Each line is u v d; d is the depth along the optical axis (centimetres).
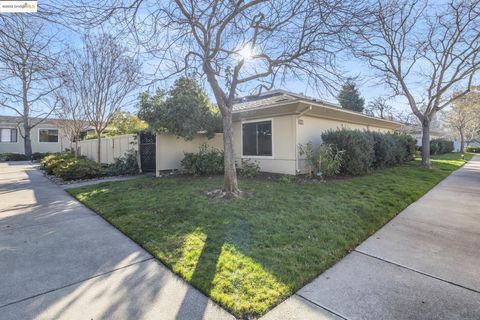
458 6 965
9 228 408
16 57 360
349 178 821
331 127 1053
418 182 760
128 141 1150
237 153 1073
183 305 214
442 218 450
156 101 882
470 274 265
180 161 1002
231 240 338
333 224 397
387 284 247
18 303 219
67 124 1431
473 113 2378
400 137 1313
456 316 203
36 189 760
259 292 228
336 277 261
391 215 459
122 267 280
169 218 432
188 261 284
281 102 825
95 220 450
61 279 256
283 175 868
